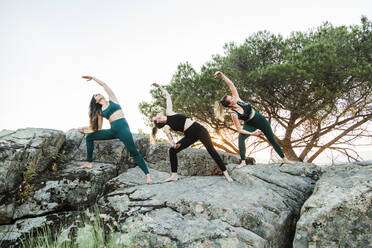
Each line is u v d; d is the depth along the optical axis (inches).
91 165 176.4
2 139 162.9
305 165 159.2
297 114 293.4
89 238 105.0
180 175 198.5
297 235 100.3
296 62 263.7
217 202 118.9
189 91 310.2
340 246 91.9
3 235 129.3
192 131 146.1
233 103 145.8
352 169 132.1
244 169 154.7
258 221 110.0
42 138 173.0
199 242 100.3
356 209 94.1
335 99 263.6
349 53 268.8
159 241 103.2
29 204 141.9
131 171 190.1
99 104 166.7
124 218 118.9
